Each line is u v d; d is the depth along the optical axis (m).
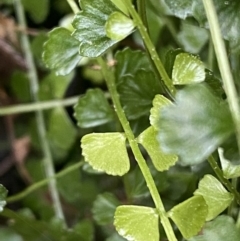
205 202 0.26
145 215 0.26
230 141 0.25
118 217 0.26
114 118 0.33
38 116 0.41
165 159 0.26
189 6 0.28
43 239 0.36
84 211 0.40
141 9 0.27
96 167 0.27
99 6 0.28
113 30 0.26
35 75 0.41
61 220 0.36
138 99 0.31
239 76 0.30
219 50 0.25
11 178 0.43
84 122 0.33
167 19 0.35
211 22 0.25
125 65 0.32
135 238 0.26
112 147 0.27
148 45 0.26
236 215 0.29
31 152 0.44
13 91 0.43
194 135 0.24
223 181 0.27
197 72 0.27
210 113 0.24
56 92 0.40
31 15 0.41
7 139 0.44
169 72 0.28
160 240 0.30
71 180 0.40
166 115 0.24
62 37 0.30
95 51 0.27
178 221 0.26
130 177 0.34
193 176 0.31
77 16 0.28
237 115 0.24
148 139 0.27
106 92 0.39
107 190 0.40
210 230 0.27
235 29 0.28
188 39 0.35
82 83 0.43
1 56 0.43
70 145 0.41
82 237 0.36
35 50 0.40
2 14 0.41
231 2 0.28
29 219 0.35
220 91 0.28
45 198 0.41
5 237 0.37
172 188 0.31
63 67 0.30
